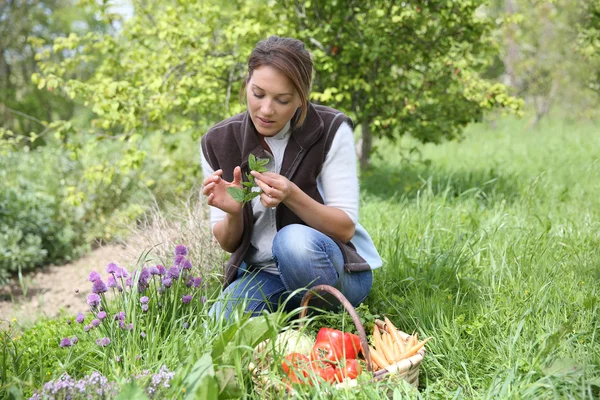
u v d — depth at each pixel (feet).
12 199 23.29
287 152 9.37
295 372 7.64
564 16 42.52
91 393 7.16
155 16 22.22
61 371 7.87
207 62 19.80
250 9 21.67
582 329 9.11
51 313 17.13
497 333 9.20
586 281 10.93
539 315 9.50
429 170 24.76
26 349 9.67
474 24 21.12
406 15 19.12
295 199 8.90
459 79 21.44
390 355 8.20
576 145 31.96
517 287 10.53
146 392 7.13
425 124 21.39
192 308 9.89
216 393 6.81
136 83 20.30
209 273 11.90
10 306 18.33
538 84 49.78
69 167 26.53
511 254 12.12
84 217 24.99
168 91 20.15
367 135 24.70
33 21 71.51
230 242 9.87
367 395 7.21
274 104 8.48
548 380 7.52
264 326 7.80
